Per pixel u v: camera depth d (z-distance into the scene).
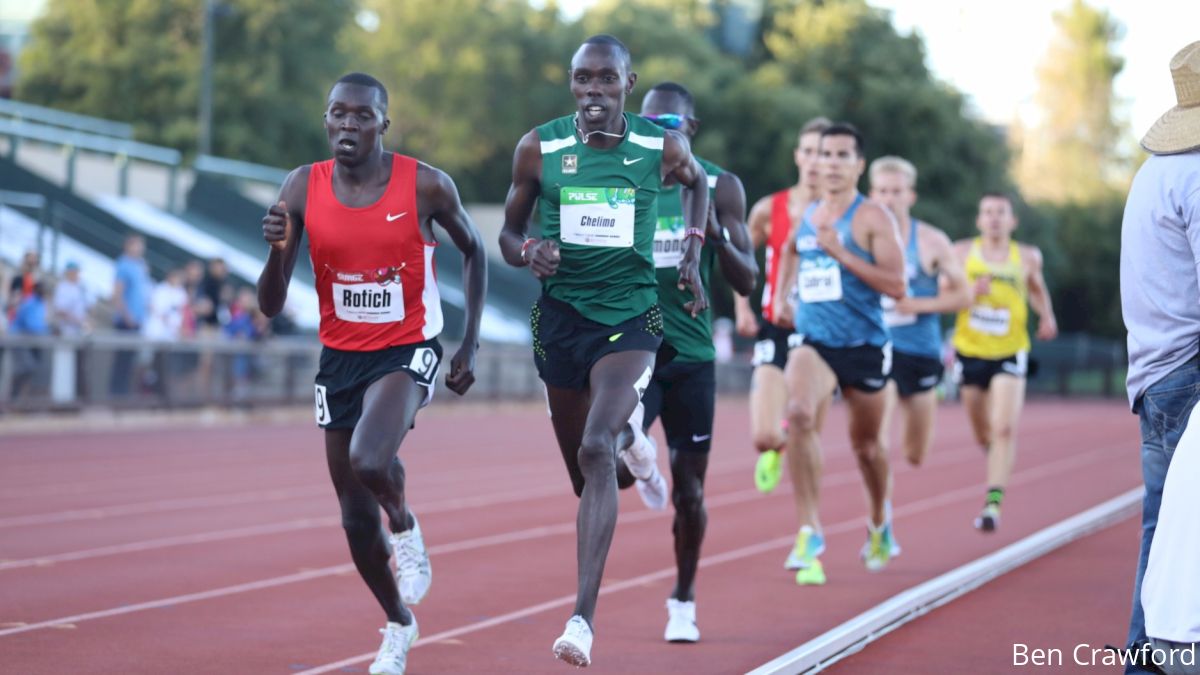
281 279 12.09
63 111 101.12
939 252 21.44
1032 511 26.88
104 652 13.17
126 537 21.30
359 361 11.99
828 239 17.09
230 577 17.72
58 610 15.27
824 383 17.70
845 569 19.12
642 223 12.16
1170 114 10.09
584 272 12.16
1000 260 23.97
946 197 105.94
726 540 22.17
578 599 10.72
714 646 13.90
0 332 41.75
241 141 99.00
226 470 32.44
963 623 15.04
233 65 101.56
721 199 14.11
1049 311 24.86
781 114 102.12
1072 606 16.09
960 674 12.61
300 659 13.00
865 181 104.88
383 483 11.23
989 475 23.02
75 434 41.22
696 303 12.28
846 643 13.31
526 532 22.73
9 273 49.22
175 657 13.02
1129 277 10.16
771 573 18.70
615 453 11.50
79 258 57.88
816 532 18.05
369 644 13.71
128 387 44.72
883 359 17.70
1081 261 137.75
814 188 18.33
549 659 13.21
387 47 122.06
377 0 123.75
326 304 12.09
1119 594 16.94
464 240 12.27
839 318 17.58
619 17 114.75
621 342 12.07
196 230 71.50
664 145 12.17
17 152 65.62
